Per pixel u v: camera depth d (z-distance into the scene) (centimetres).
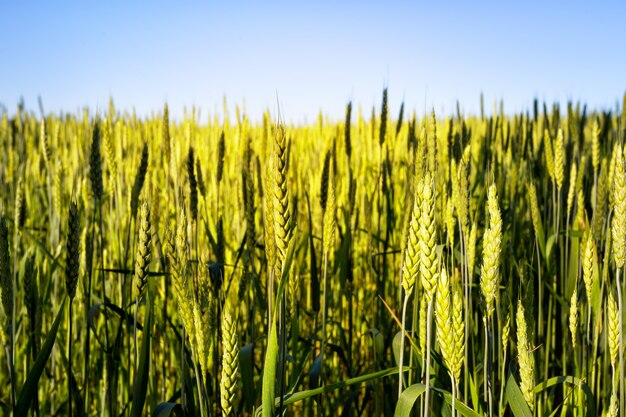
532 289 59
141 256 50
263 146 112
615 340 53
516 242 99
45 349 50
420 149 73
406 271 44
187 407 61
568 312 83
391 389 82
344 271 85
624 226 52
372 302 115
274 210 43
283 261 43
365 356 109
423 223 42
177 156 92
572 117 126
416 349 57
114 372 74
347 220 87
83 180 111
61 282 106
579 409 57
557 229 91
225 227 115
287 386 64
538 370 77
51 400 95
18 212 83
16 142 168
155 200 89
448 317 43
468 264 64
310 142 182
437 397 64
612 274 84
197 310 47
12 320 52
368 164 144
